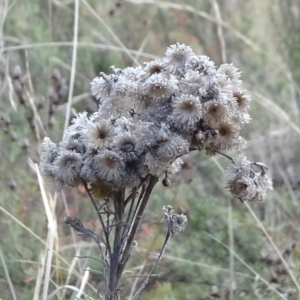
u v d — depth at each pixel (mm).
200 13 1145
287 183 1014
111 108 521
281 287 794
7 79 918
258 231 894
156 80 504
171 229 561
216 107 502
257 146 1112
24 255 798
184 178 971
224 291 786
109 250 548
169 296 772
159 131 500
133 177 515
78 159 521
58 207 876
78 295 673
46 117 967
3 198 864
